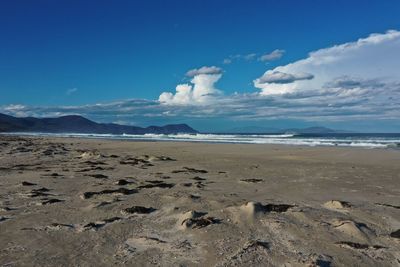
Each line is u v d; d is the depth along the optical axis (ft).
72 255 18.62
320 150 89.86
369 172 49.08
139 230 22.50
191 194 32.60
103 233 21.98
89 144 125.80
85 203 29.71
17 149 91.81
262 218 23.98
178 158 70.95
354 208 27.50
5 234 21.83
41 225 23.59
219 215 24.77
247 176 45.52
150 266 17.28
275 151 87.92
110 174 47.75
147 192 34.12
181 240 20.63
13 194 33.42
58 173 48.21
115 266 17.30
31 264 17.51
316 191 35.19
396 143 125.59
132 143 130.82
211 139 186.19
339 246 19.62
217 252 18.78
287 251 18.83
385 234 21.75
